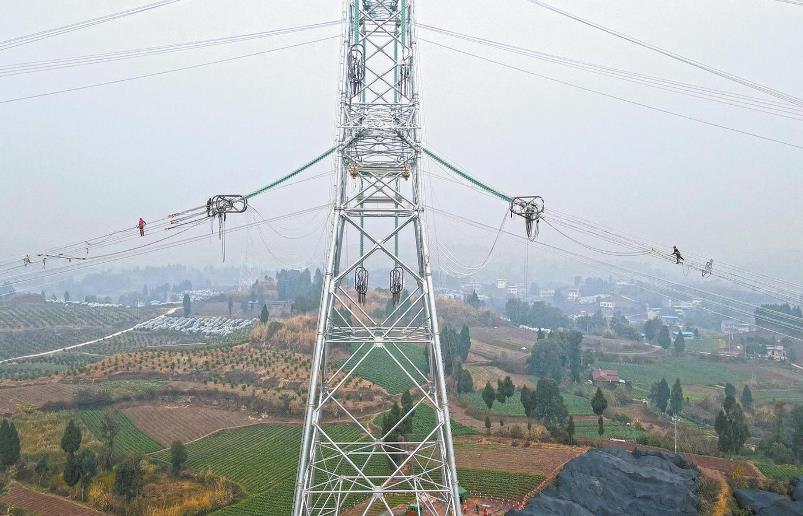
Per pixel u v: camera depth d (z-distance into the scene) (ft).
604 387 424.87
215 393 341.21
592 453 210.59
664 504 176.96
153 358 412.57
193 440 277.03
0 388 347.77
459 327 640.99
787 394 423.23
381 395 339.98
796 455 251.39
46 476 217.36
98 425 294.05
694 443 261.03
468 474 207.72
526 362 464.24
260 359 411.95
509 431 264.52
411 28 110.01
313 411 91.66
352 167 108.17
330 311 97.81
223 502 203.72
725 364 536.01
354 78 114.52
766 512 177.17
